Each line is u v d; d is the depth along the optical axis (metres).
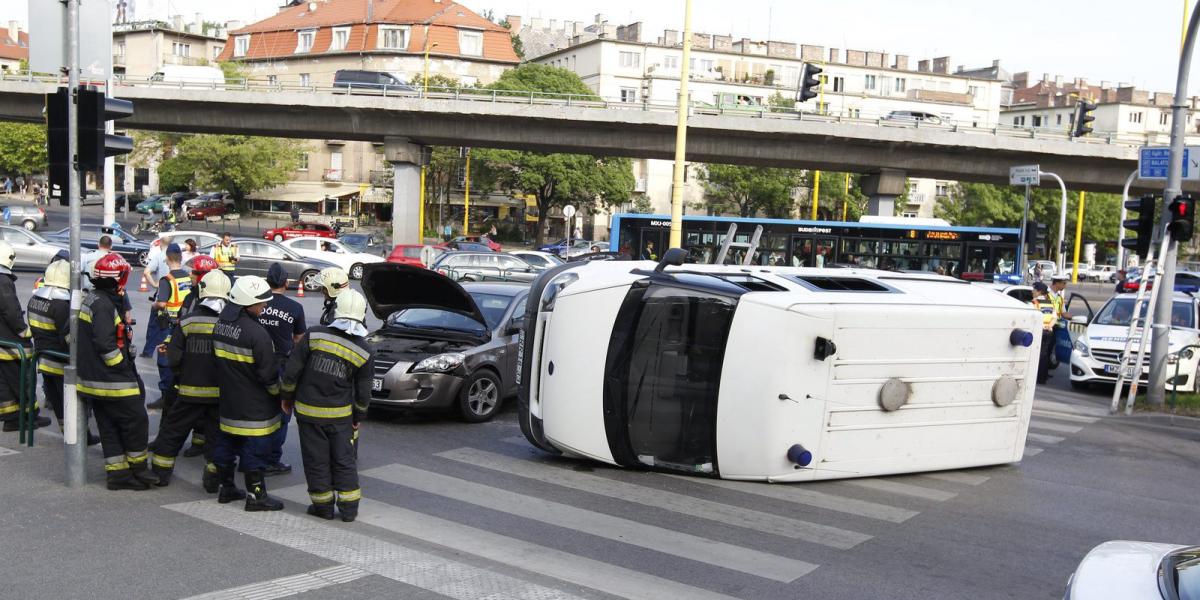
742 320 8.18
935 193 83.69
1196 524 7.68
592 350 8.52
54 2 7.14
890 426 8.61
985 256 29.53
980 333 8.98
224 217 62.31
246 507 6.90
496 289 12.23
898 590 5.81
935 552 6.61
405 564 5.88
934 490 8.45
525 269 27.56
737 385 8.20
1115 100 102.62
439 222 64.50
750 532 6.91
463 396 10.44
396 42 72.62
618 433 8.45
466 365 10.42
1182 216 13.07
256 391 6.80
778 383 8.10
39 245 26.84
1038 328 9.32
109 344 6.96
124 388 7.14
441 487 7.85
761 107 40.25
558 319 8.68
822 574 6.05
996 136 37.94
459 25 73.06
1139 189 39.94
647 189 75.06
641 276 8.59
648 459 8.48
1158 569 3.83
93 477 7.66
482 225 68.06
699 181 67.38
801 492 8.15
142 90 42.03
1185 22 27.33
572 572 5.88
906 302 8.59
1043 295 17.25
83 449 7.31
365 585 5.47
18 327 8.93
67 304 8.48
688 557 6.28
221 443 7.01
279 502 6.99
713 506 7.60
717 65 83.69
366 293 11.26
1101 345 15.59
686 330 8.37
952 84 93.94
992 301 9.25
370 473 8.22
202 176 63.31
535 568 5.93
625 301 8.45
